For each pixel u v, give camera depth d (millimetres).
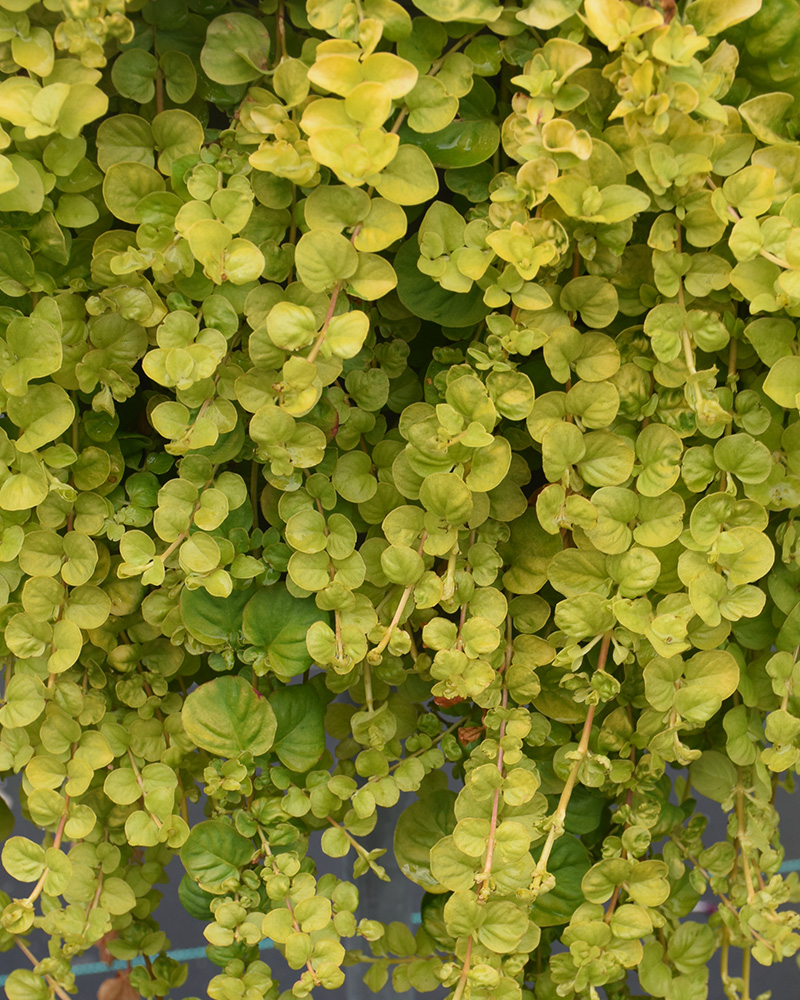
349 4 647
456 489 671
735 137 664
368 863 705
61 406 666
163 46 671
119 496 695
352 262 655
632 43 642
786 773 753
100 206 679
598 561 684
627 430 688
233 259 658
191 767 720
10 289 666
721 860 725
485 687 678
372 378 692
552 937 737
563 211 665
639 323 695
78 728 688
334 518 683
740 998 728
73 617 684
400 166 656
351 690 713
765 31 665
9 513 678
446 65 664
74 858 706
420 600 681
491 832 678
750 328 671
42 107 642
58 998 707
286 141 658
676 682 690
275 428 665
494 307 671
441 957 733
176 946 1296
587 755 692
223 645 696
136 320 671
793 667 695
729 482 675
